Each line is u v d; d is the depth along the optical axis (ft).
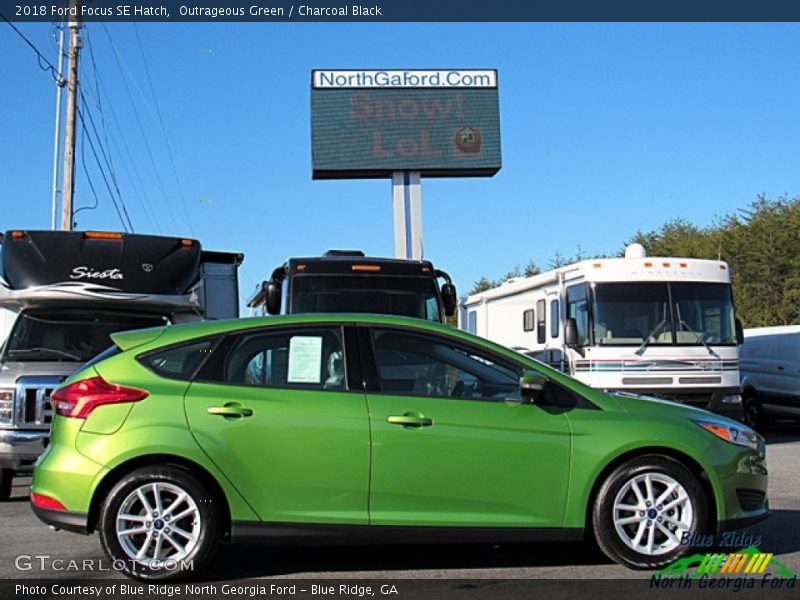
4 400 30.30
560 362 46.83
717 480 19.75
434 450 18.98
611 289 43.68
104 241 36.35
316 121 85.46
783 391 57.62
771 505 28.35
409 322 20.17
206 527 18.69
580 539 19.36
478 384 19.79
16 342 34.37
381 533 18.83
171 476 18.58
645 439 19.47
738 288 117.29
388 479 18.88
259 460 18.71
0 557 21.66
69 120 67.92
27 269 34.45
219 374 19.33
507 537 19.11
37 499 18.79
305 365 19.54
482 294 63.10
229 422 18.76
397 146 86.07
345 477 18.81
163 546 18.83
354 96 86.38
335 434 18.85
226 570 20.15
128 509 18.58
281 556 21.54
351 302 38.63
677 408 20.70
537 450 19.22
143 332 20.02
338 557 21.45
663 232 139.64
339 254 43.65
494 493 19.10
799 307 111.65
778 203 121.49
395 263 40.01
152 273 35.86
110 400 18.81
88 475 18.40
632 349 42.80
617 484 19.48
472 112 87.66
